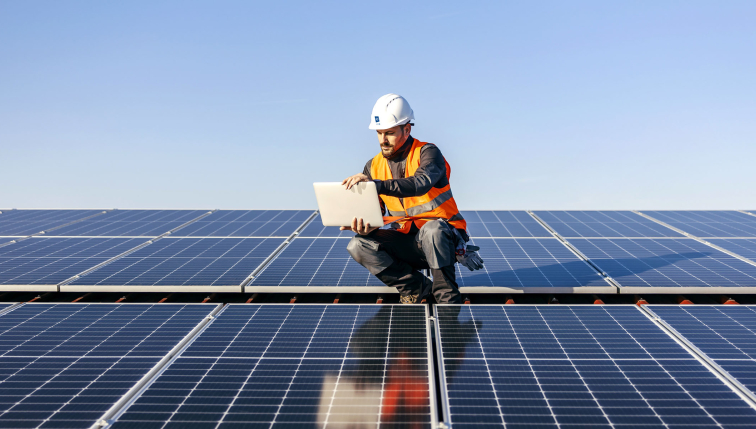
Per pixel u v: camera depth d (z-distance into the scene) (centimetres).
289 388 293
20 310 442
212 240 754
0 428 256
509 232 802
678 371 309
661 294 521
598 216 958
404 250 482
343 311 422
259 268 576
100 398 286
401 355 334
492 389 289
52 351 352
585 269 570
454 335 367
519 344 350
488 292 500
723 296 499
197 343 360
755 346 345
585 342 353
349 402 277
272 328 387
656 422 256
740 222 881
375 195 415
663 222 885
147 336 379
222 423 259
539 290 500
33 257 646
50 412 272
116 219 980
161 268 584
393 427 252
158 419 264
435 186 470
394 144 458
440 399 302
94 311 438
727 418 259
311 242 729
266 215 1011
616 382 296
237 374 312
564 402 275
